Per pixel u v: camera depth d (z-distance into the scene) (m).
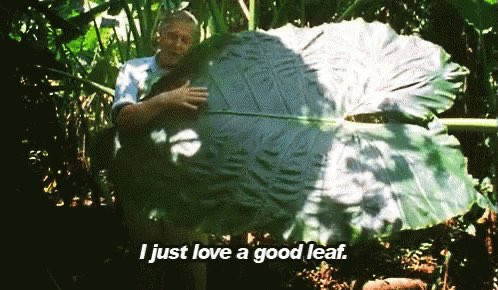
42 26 2.90
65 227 2.79
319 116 1.75
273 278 2.63
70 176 2.86
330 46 1.96
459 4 2.38
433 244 2.80
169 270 2.10
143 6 3.41
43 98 2.37
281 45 1.94
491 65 2.77
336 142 1.67
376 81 1.84
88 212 2.99
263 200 1.58
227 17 3.44
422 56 1.91
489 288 2.52
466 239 2.62
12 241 2.01
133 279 2.54
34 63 2.21
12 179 2.03
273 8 3.02
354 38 1.98
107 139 1.80
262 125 1.73
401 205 1.52
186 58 1.89
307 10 3.36
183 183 1.64
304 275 2.67
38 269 2.08
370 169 1.60
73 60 3.73
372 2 3.11
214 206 1.59
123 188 1.70
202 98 1.75
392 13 3.33
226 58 1.89
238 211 1.57
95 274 2.56
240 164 1.65
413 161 1.61
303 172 1.61
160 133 1.73
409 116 1.74
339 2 3.23
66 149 2.78
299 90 1.81
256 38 1.96
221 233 1.55
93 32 3.98
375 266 2.70
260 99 1.79
